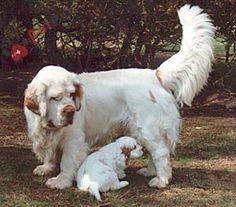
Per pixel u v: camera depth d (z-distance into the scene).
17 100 5.36
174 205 3.22
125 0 4.86
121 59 5.43
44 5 4.89
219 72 5.77
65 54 5.73
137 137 3.40
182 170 3.67
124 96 3.39
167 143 3.40
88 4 4.88
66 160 3.34
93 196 3.23
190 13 3.43
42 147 3.34
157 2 4.81
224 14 5.11
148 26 4.98
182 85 3.40
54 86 3.16
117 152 3.33
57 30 5.36
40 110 3.17
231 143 4.19
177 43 5.11
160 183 3.38
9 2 5.23
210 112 5.18
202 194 3.35
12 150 3.96
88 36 5.23
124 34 5.17
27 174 3.53
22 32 4.98
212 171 3.67
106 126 3.43
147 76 3.41
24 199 3.22
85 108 3.36
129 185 3.39
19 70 6.50
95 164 3.28
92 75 3.44
